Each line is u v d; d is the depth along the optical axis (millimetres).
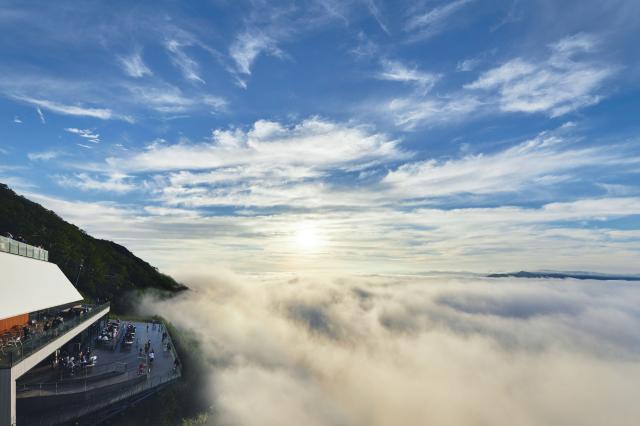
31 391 29922
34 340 27469
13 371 23766
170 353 48531
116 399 33625
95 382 34469
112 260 120562
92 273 99125
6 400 23234
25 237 89875
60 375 33938
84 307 49469
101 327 56562
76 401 31078
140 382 37344
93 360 37469
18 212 98625
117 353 44812
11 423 23375
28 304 33000
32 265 40781
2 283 31656
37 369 34781
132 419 34625
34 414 28594
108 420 32438
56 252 94125
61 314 44875
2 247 36562
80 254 101938
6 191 105188
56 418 29078
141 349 47781
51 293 39781
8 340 28672
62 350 40688
